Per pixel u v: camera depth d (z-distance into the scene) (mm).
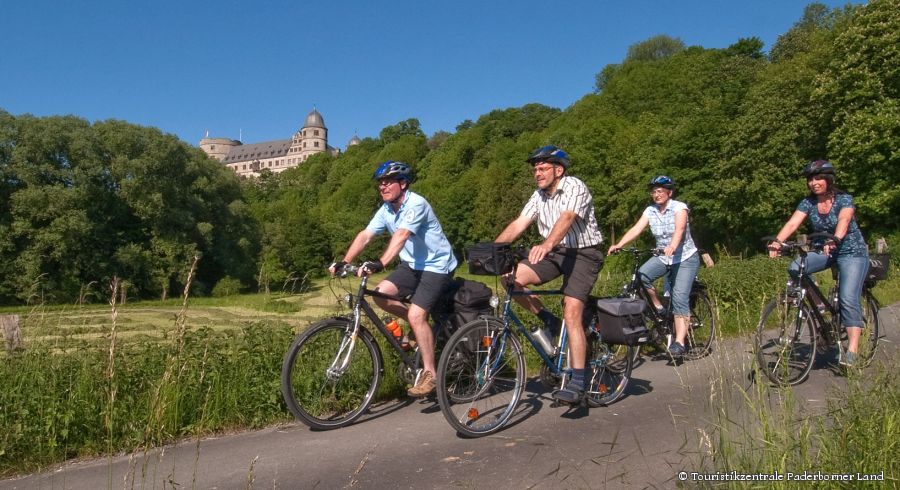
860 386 3574
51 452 4008
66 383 4410
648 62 74312
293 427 4629
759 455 3021
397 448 4055
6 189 43750
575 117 70250
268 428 4633
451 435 4301
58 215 43719
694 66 52875
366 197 96938
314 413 4680
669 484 3285
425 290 4660
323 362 4684
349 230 84250
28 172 43125
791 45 49125
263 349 5133
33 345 4793
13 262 41719
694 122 38062
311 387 4668
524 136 85625
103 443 4168
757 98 34875
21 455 3975
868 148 26281
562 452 3871
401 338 4949
